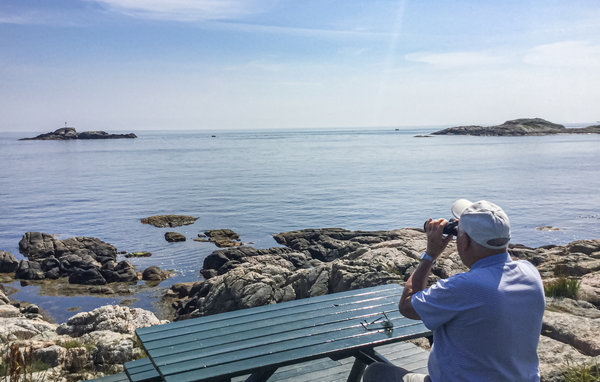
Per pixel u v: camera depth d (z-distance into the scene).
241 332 3.45
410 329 3.51
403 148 150.25
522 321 2.43
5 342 7.48
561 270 11.54
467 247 2.62
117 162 106.12
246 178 69.69
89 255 26.11
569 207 41.59
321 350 3.16
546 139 199.12
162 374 2.84
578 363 4.79
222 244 29.91
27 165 99.25
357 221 37.84
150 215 40.59
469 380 2.45
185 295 19.89
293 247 28.36
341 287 10.66
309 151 145.38
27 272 23.33
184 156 127.69
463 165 85.81
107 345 6.63
